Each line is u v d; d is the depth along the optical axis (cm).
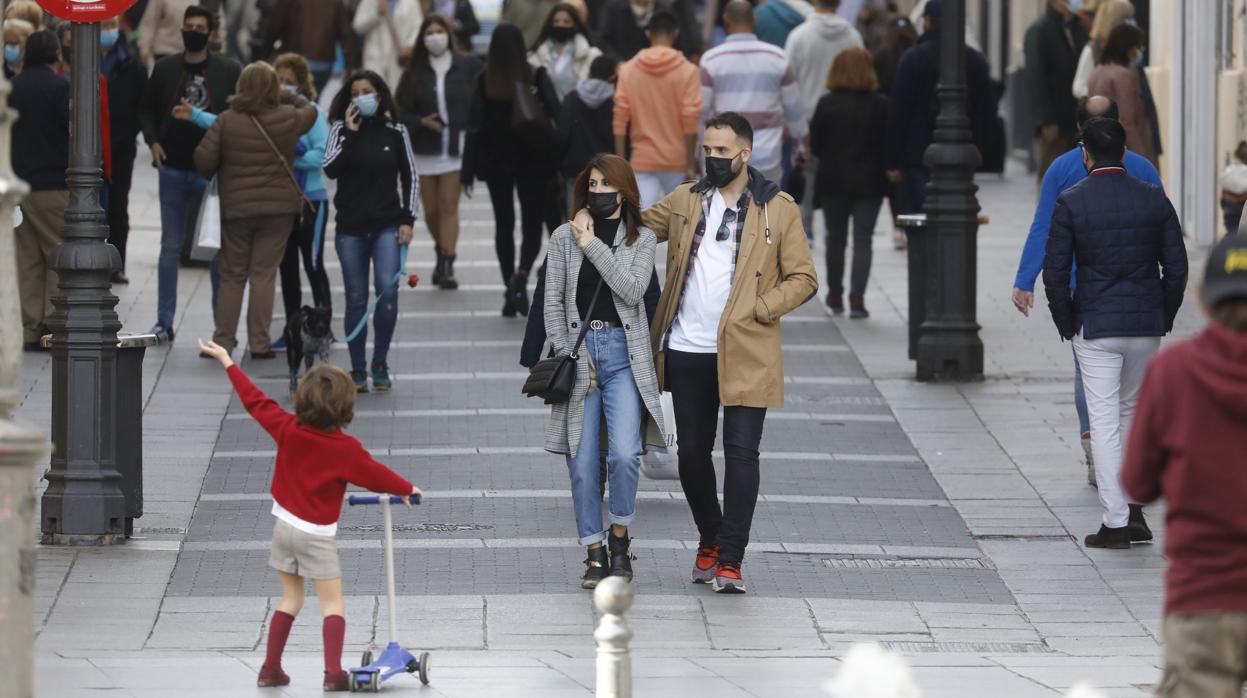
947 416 4241
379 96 4309
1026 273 3522
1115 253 3188
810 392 4472
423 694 2414
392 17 7869
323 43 7450
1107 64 5181
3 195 1820
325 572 2400
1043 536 3384
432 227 5706
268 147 4566
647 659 2641
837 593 3050
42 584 3006
